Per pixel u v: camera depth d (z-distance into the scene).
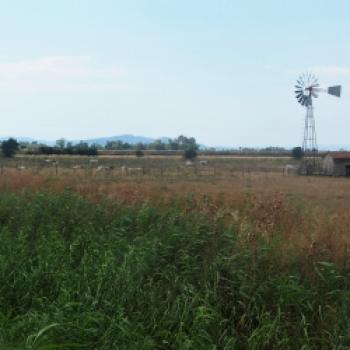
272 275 9.02
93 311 7.15
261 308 8.03
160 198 18.09
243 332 7.62
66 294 7.57
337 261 9.88
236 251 9.98
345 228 12.55
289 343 7.22
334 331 7.28
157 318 7.33
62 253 9.67
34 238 11.89
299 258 9.85
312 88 81.56
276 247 10.31
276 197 20.77
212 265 8.91
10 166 62.88
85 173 40.72
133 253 9.24
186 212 14.63
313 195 28.28
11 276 8.36
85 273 8.41
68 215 13.84
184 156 120.19
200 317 7.04
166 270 8.96
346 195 28.50
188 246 10.15
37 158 92.94
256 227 12.36
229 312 8.09
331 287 8.78
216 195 20.77
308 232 12.09
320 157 77.06
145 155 131.12
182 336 6.69
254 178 48.38
